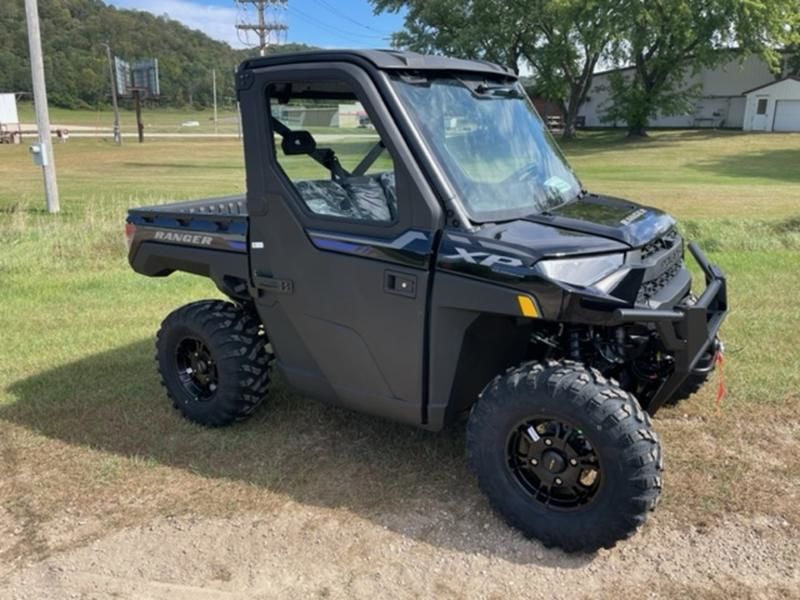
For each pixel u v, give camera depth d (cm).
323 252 346
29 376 513
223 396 411
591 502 299
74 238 995
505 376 313
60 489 364
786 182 2105
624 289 300
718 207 1488
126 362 538
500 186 334
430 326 320
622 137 4534
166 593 291
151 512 344
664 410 431
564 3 3928
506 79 380
